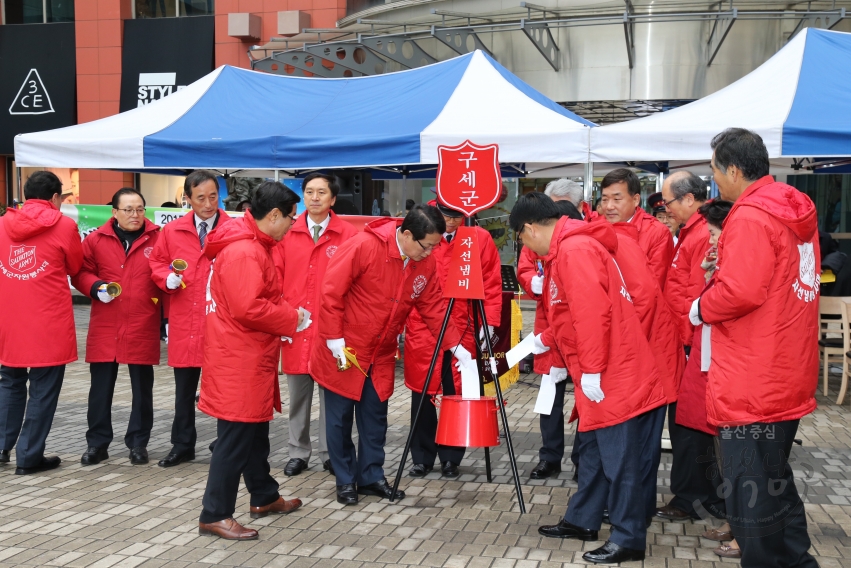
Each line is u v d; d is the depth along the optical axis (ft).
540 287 16.85
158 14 58.08
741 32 39.78
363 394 16.11
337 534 14.19
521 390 27.37
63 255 17.62
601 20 38.04
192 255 18.33
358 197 35.27
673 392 14.28
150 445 20.33
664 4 39.68
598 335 12.19
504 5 42.01
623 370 12.60
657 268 16.15
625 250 13.99
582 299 12.23
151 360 18.42
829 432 21.17
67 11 59.93
